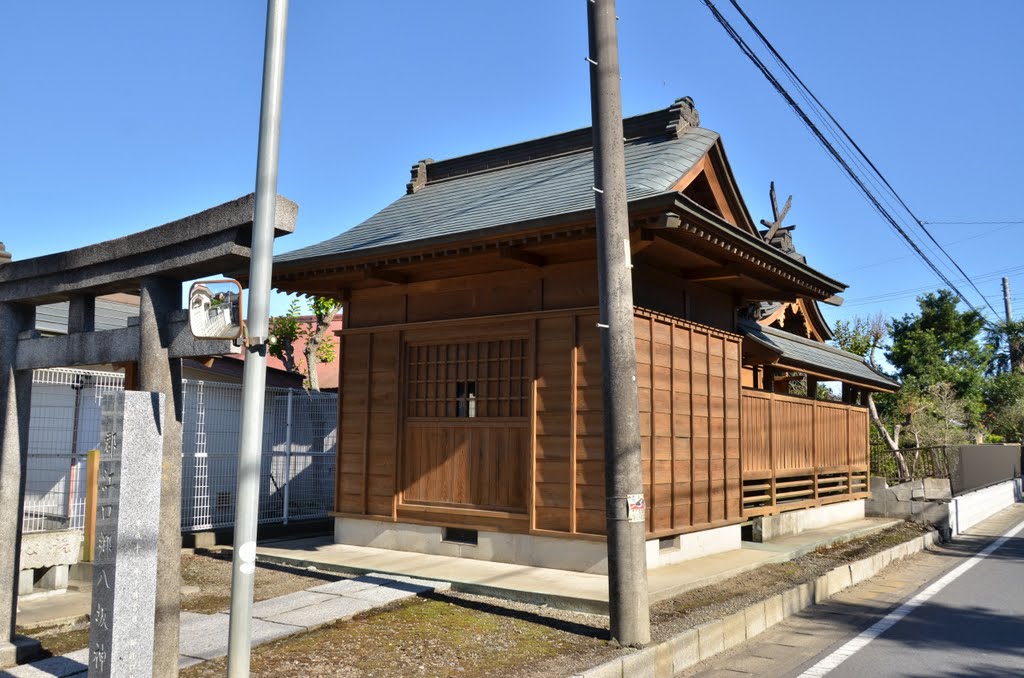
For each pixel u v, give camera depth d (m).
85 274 5.21
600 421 8.35
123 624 4.08
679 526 9.24
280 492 12.28
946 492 17.25
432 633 6.40
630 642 6.07
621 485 6.22
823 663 6.48
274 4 4.54
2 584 5.52
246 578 4.34
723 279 9.88
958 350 39.16
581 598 7.16
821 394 28.83
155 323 4.76
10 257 6.70
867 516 16.52
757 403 11.98
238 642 4.30
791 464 13.06
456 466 9.55
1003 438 40.94
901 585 10.26
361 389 10.55
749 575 9.15
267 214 4.43
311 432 13.05
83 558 8.40
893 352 38.09
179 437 4.79
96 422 10.34
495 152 12.38
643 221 7.57
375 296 10.60
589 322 8.57
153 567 4.26
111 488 4.17
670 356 9.31
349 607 7.07
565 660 5.70
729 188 10.15
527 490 8.88
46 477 10.01
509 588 7.61
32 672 5.19
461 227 8.95
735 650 6.91
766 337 12.61
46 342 5.49
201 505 10.85
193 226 4.61
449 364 9.81
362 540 10.28
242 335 4.36
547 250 8.62
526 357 9.15
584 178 9.66
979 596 9.48
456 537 9.80
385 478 10.15
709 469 9.97
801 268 9.79
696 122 10.59
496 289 9.46
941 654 6.80
